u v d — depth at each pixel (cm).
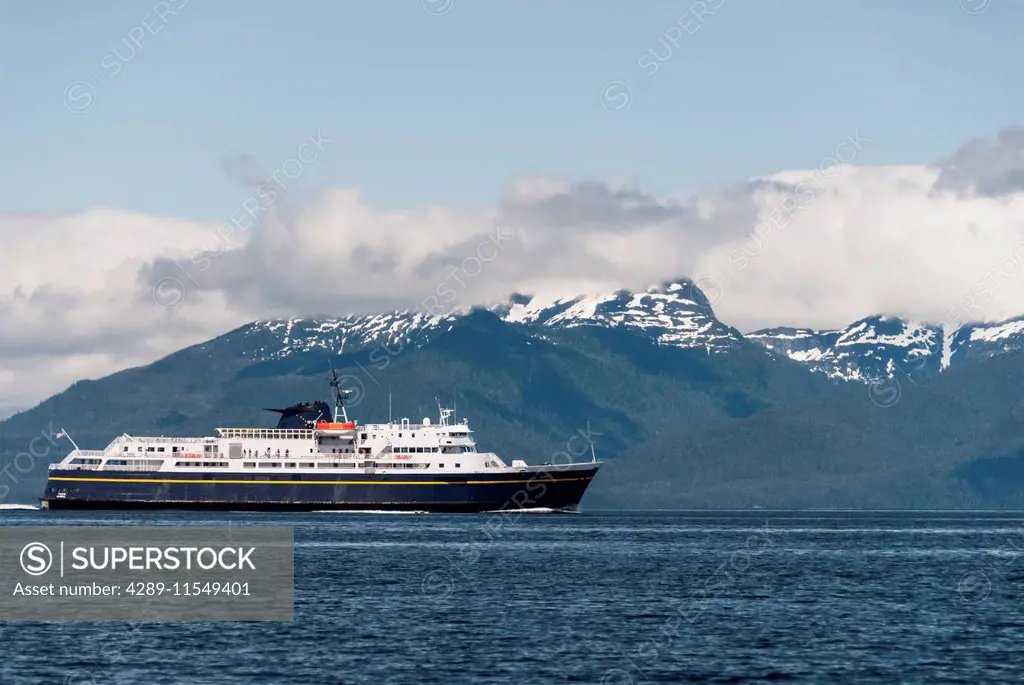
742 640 13388
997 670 11944
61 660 12288
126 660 12281
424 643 13088
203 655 12506
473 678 11531
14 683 11356
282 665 12019
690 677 11638
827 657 12512
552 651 12712
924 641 13388
